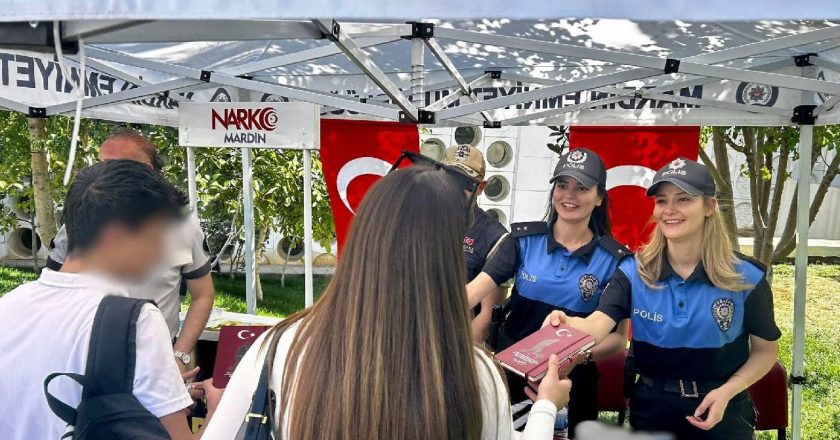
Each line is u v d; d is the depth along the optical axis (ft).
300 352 3.10
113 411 3.50
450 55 11.48
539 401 3.74
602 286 6.98
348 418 2.80
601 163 7.09
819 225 37.37
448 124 13.06
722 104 10.55
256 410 3.13
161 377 3.73
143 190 3.94
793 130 14.25
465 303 3.06
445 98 9.69
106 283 3.93
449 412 2.84
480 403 2.99
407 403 2.79
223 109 10.00
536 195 22.02
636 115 12.67
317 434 2.85
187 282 7.47
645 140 12.91
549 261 7.16
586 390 6.75
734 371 6.24
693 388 6.19
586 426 6.52
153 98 12.13
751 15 2.27
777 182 15.60
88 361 3.57
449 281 2.99
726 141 15.83
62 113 10.17
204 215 22.71
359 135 13.26
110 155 7.50
